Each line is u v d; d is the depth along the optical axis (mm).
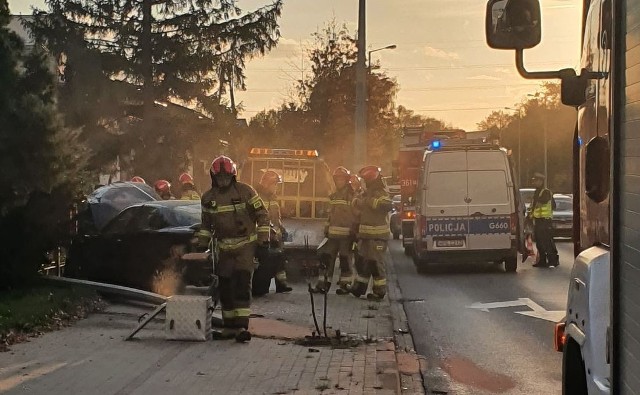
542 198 20719
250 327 11227
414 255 21594
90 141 33000
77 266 15023
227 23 35312
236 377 8281
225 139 36031
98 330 10688
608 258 4457
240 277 10336
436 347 10664
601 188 4535
